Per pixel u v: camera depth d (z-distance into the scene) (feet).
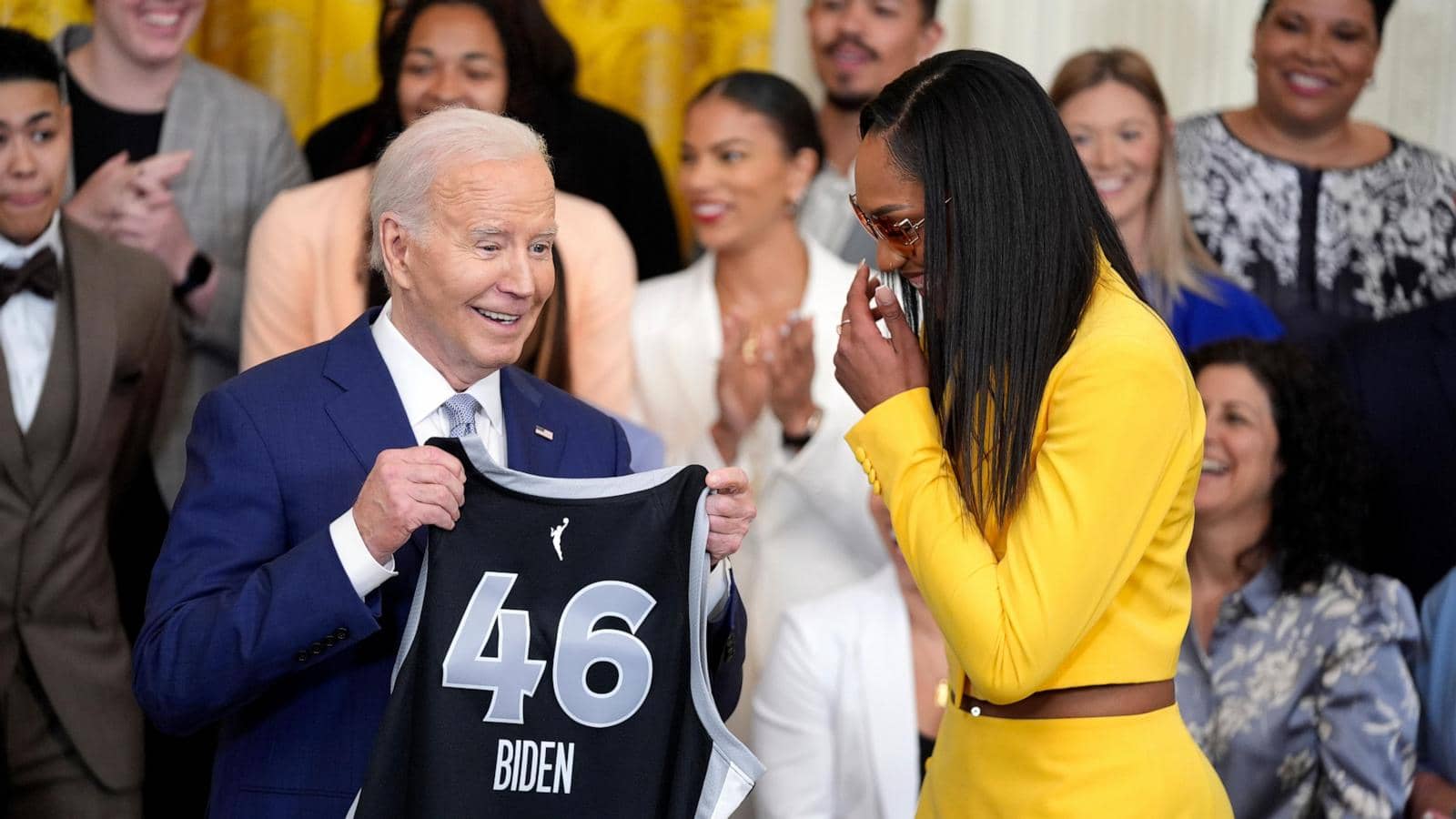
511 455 25.55
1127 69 46.96
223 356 44.42
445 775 22.67
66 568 39.06
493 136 23.97
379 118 45.75
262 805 23.76
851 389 24.57
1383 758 39.34
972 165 22.77
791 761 37.04
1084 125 46.73
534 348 37.45
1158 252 47.21
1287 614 40.57
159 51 45.06
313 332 41.52
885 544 38.63
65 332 39.68
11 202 39.17
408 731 22.72
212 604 22.99
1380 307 49.83
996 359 22.67
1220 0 54.19
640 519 23.81
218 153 46.24
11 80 39.14
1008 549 22.31
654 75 52.75
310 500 24.17
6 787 38.50
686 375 44.65
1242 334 46.65
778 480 42.96
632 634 23.50
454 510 22.65
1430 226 50.49
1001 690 21.98
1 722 38.29
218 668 22.56
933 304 23.21
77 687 39.04
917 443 23.27
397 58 45.16
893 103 23.76
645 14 52.65
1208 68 54.34
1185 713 40.34
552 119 46.78
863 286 24.63
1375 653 39.96
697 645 23.48
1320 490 40.88
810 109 45.75
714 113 44.73
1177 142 50.55
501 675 23.08
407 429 24.70
